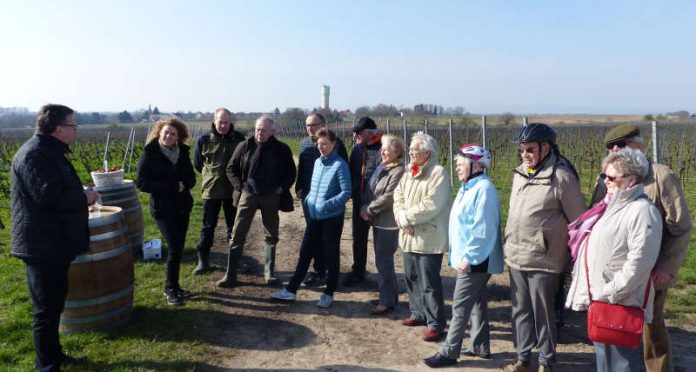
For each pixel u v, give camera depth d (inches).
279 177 203.8
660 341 118.0
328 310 184.5
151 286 203.9
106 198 230.8
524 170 130.0
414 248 151.9
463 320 137.5
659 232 96.4
